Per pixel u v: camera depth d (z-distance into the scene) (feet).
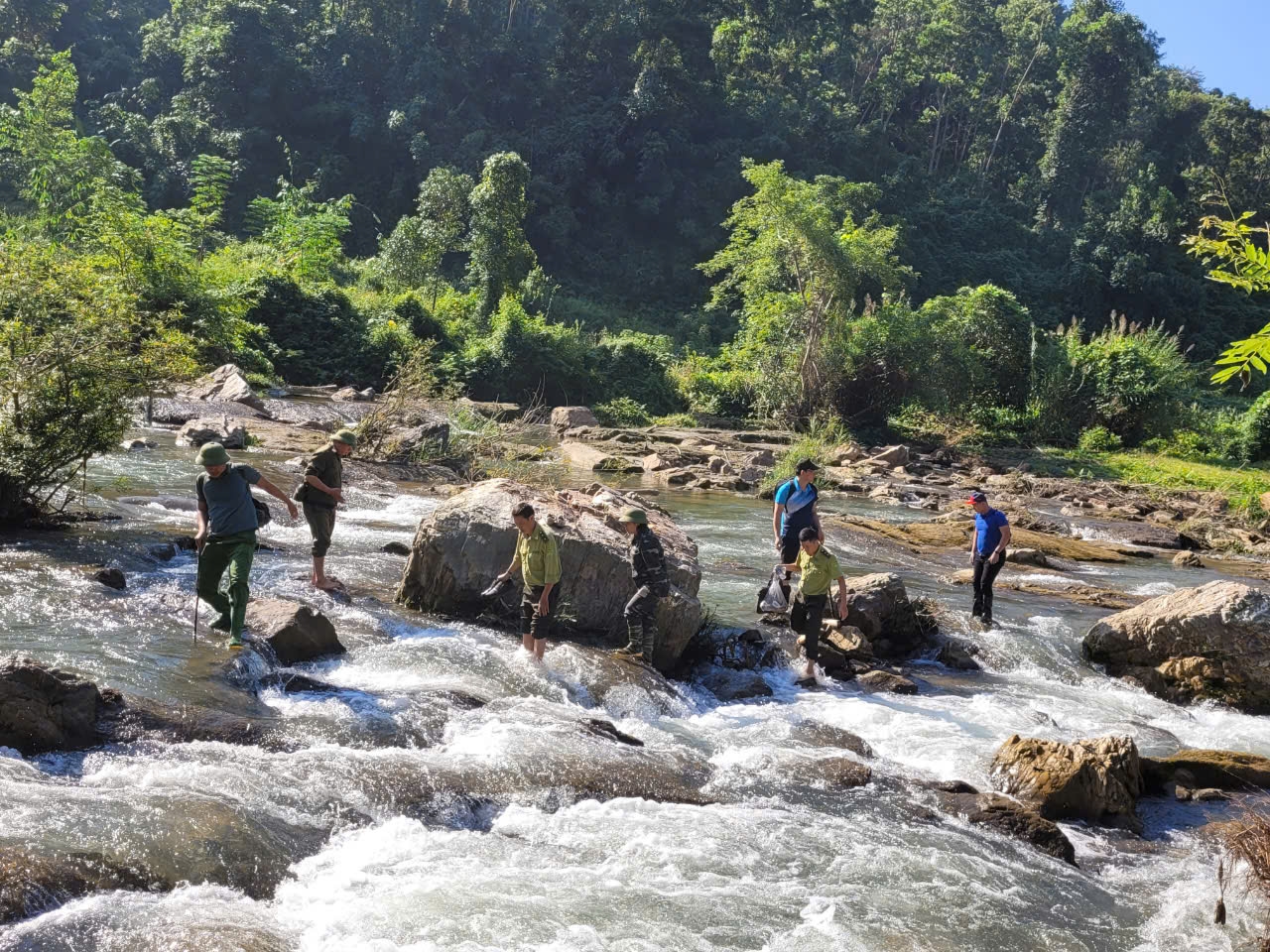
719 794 24.90
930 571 55.36
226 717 23.56
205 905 16.81
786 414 134.10
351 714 24.89
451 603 35.29
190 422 68.44
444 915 17.69
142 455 60.44
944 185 285.64
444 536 35.19
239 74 219.41
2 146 167.32
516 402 133.80
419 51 238.48
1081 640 42.86
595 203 239.09
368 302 142.61
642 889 19.60
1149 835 26.21
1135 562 66.80
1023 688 37.88
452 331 143.74
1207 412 150.51
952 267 255.50
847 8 297.74
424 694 26.91
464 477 69.21
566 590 34.83
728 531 61.62
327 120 225.56
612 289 231.30
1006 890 21.54
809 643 35.42
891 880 21.30
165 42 240.94
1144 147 313.32
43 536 36.55
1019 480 101.35
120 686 23.84
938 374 135.33
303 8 248.93
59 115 169.27
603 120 243.81
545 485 68.44
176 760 21.25
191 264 106.32
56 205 157.38
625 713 29.96
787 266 139.95
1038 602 50.42
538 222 228.63
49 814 17.97
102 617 28.58
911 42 305.73
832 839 22.98
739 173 244.42
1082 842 25.22
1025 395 142.31
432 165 221.05
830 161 268.21
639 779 24.56
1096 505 91.91
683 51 262.67
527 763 23.93
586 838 21.52
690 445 106.52
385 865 19.31
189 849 17.92
